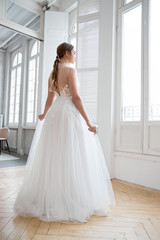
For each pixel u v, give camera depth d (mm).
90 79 3531
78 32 3754
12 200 2066
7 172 3514
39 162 1748
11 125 7148
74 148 1702
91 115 3477
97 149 1901
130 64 3178
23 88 6352
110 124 3203
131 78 3145
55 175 1639
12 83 7613
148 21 2902
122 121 3172
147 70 2871
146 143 2799
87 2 3725
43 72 4582
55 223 1527
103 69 3350
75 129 1751
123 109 3229
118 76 3316
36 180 1714
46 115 1899
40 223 1520
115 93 3318
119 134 3201
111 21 3295
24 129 6223
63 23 4727
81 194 1629
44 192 1629
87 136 1823
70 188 1619
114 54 3311
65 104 1816
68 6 4840
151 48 2867
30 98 6246
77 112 1837
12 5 4402
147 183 2748
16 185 2672
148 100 2828
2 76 7836
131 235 1385
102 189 1792
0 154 5852
